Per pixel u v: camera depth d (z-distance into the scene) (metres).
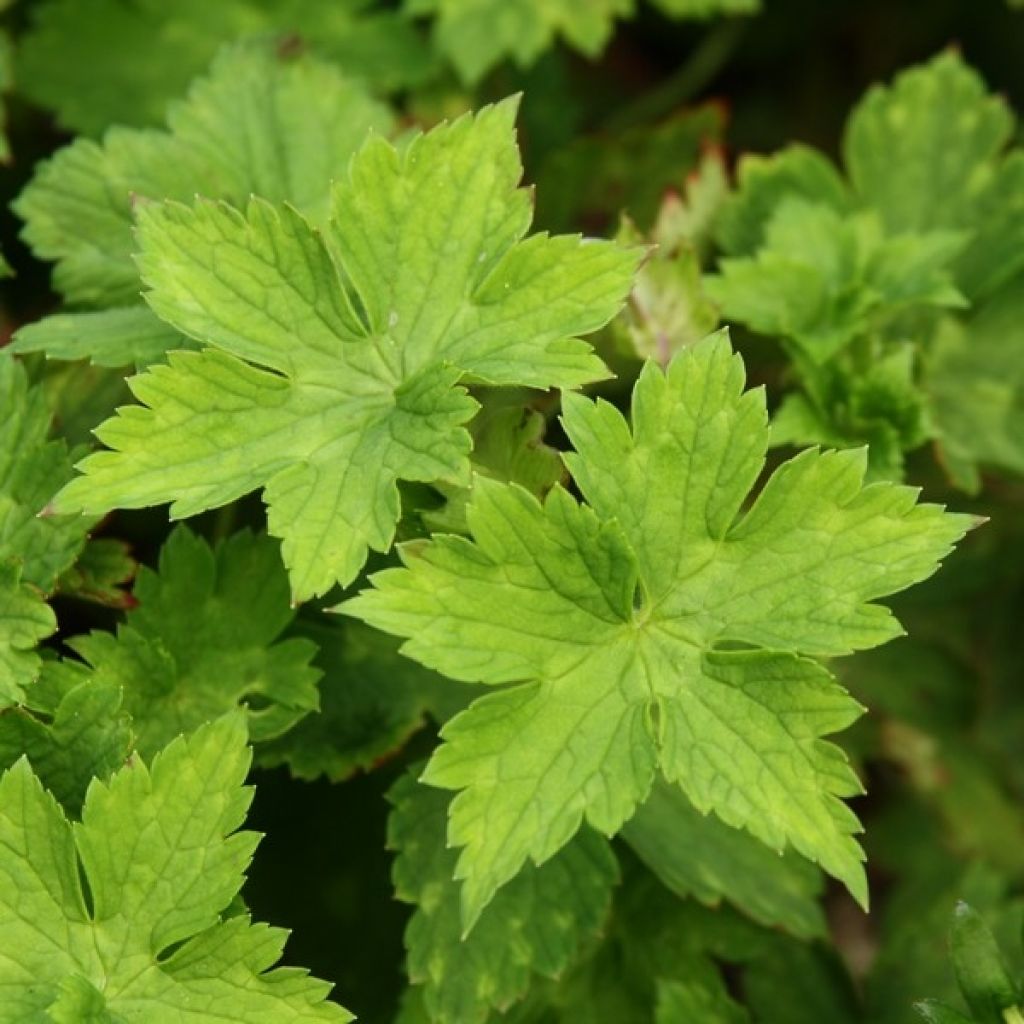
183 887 0.56
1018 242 0.69
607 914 0.60
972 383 0.68
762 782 0.56
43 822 0.56
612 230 0.70
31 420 0.59
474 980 0.59
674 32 0.87
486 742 0.56
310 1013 0.56
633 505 0.57
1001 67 0.85
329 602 0.61
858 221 0.68
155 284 0.57
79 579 0.59
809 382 0.65
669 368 0.57
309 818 0.63
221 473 0.57
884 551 0.57
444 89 0.74
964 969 0.58
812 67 0.87
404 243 0.58
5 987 0.55
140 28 0.73
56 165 0.63
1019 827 0.71
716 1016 0.62
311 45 0.73
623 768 0.56
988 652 0.72
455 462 0.56
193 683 0.59
